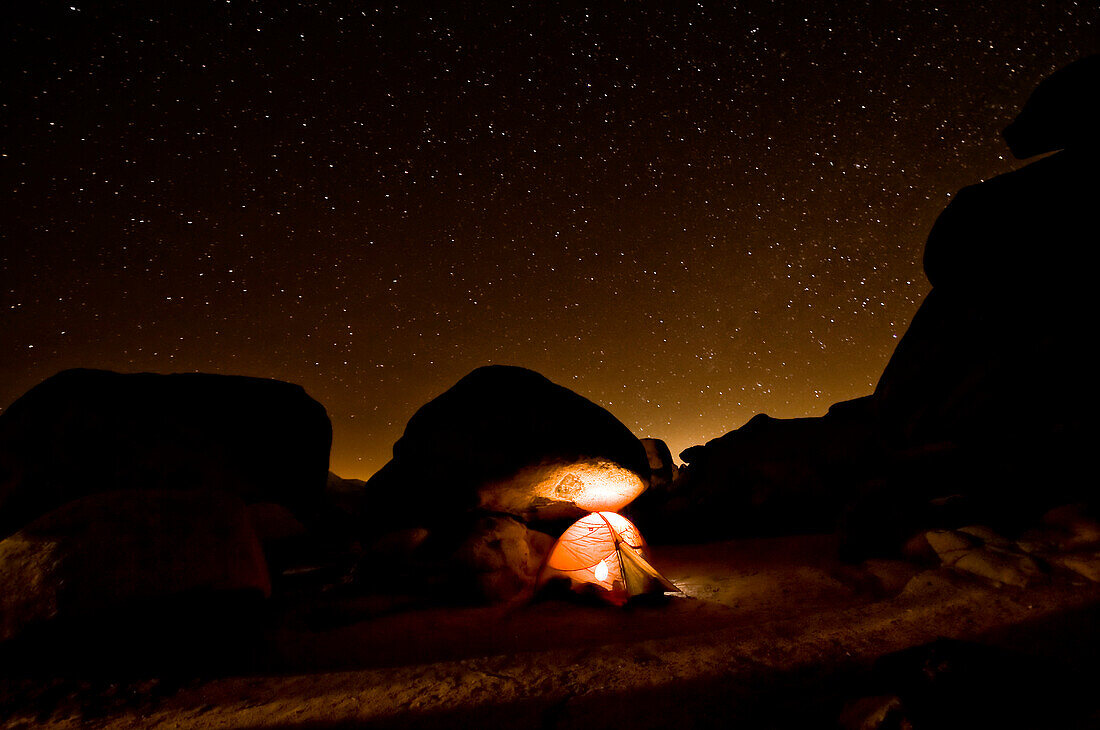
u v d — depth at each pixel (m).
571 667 3.80
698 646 4.04
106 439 6.68
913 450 7.21
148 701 3.56
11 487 6.21
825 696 3.06
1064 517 5.44
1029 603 4.22
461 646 4.59
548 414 6.79
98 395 7.01
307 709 3.37
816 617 4.51
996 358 6.45
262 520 6.75
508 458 6.55
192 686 3.79
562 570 5.98
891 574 5.67
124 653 4.02
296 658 4.37
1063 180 6.25
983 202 6.85
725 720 2.92
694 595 5.90
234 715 3.32
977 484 6.47
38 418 6.63
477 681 3.65
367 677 3.84
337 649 4.55
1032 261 6.35
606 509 7.20
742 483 9.89
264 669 4.14
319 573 7.06
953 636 3.80
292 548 7.04
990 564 4.92
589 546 6.09
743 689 3.26
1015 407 6.35
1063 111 6.29
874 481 7.16
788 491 9.39
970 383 6.65
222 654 4.38
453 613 5.52
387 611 5.55
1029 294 6.34
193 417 7.45
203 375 8.01
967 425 6.71
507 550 6.23
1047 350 6.09
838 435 9.84
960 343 6.84
